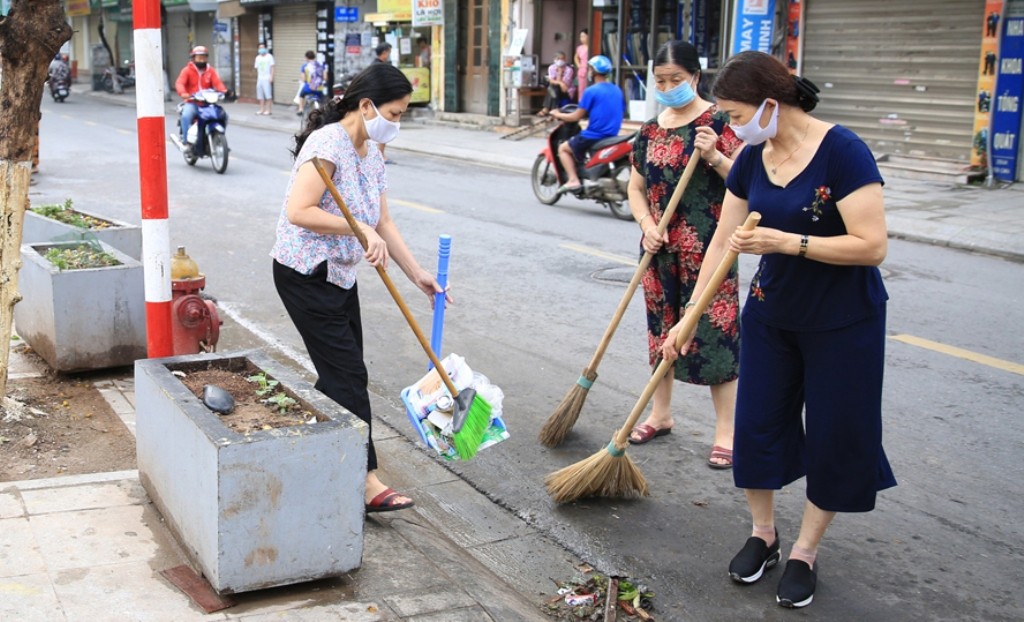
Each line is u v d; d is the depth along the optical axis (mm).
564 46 22156
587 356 6637
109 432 4742
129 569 3373
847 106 15812
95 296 5383
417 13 23500
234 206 12242
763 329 3568
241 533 3182
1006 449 5109
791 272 3426
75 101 33281
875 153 15430
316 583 3410
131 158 17094
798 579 3680
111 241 6742
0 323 4691
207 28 36625
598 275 8898
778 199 3402
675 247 4688
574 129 12602
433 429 3881
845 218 3268
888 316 7582
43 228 6953
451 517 4352
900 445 5145
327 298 3879
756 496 3791
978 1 13742
